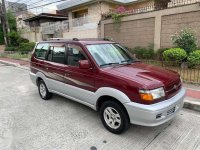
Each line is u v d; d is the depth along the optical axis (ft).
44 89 19.07
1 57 65.51
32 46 73.51
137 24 42.55
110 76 11.79
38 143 11.59
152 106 10.28
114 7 61.21
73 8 66.59
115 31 47.55
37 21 91.86
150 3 56.08
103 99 12.80
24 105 18.10
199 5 31.94
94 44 14.53
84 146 11.14
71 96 15.39
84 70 13.44
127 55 15.52
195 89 19.88
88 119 14.60
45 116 15.38
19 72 37.22
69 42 15.28
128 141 11.48
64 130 13.03
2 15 78.59
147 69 12.82
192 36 30.07
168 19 36.78
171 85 11.53
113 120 12.19
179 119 14.05
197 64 26.89
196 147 10.69
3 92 22.99
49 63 17.16
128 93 10.83
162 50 36.04
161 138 11.66
